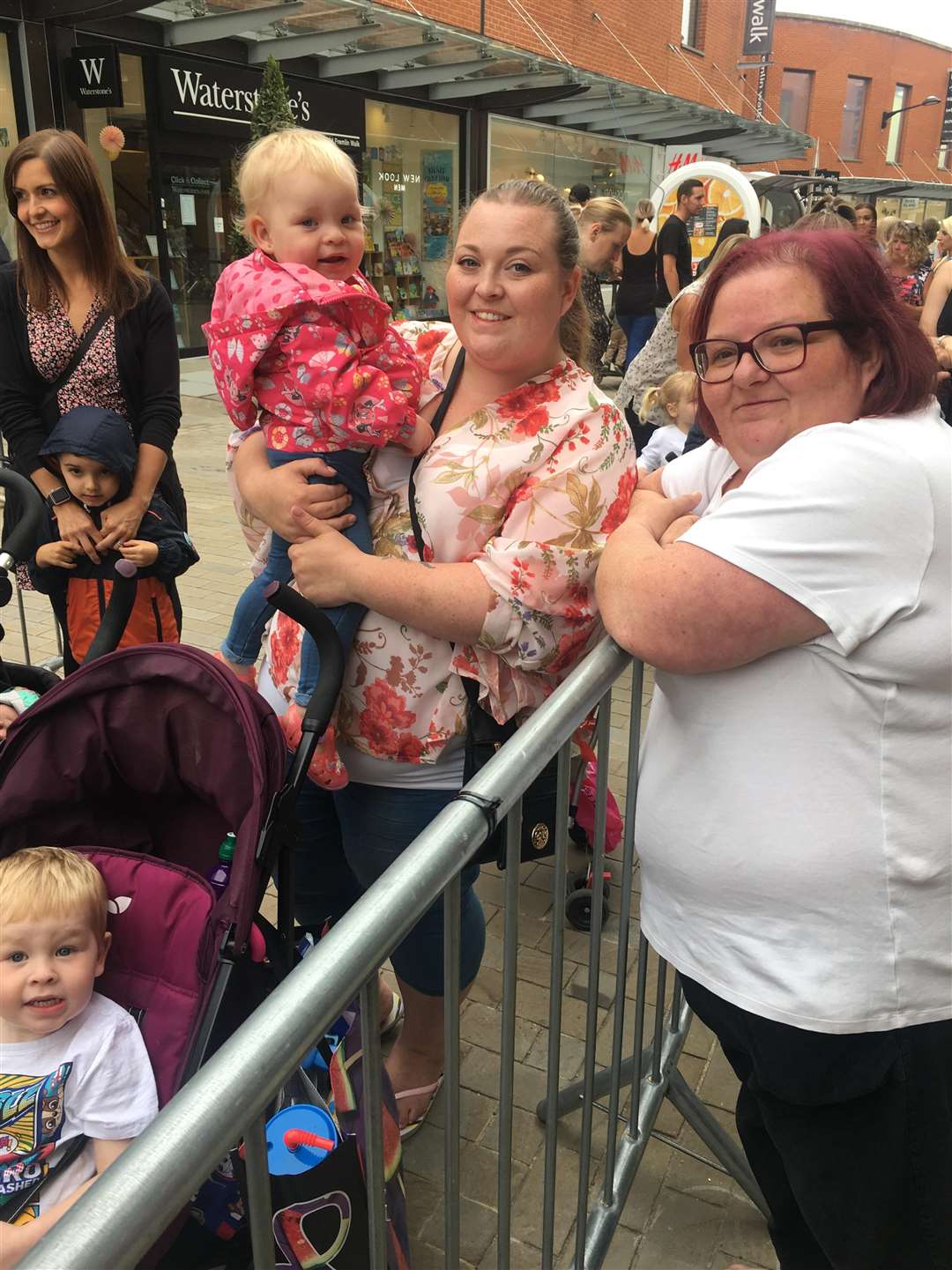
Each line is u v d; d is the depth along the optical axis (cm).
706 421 146
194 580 518
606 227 472
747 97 2172
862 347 123
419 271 1352
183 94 994
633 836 171
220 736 149
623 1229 195
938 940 126
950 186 2508
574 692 131
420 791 177
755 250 127
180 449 800
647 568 125
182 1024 144
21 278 278
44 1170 137
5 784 154
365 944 88
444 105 1320
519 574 153
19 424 283
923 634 114
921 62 2878
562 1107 212
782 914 127
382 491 171
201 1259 140
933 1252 138
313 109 1119
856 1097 131
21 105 842
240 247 1111
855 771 120
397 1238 154
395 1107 161
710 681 127
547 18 1417
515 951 129
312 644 170
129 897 148
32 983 136
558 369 166
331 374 158
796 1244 157
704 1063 235
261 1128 79
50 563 275
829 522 112
